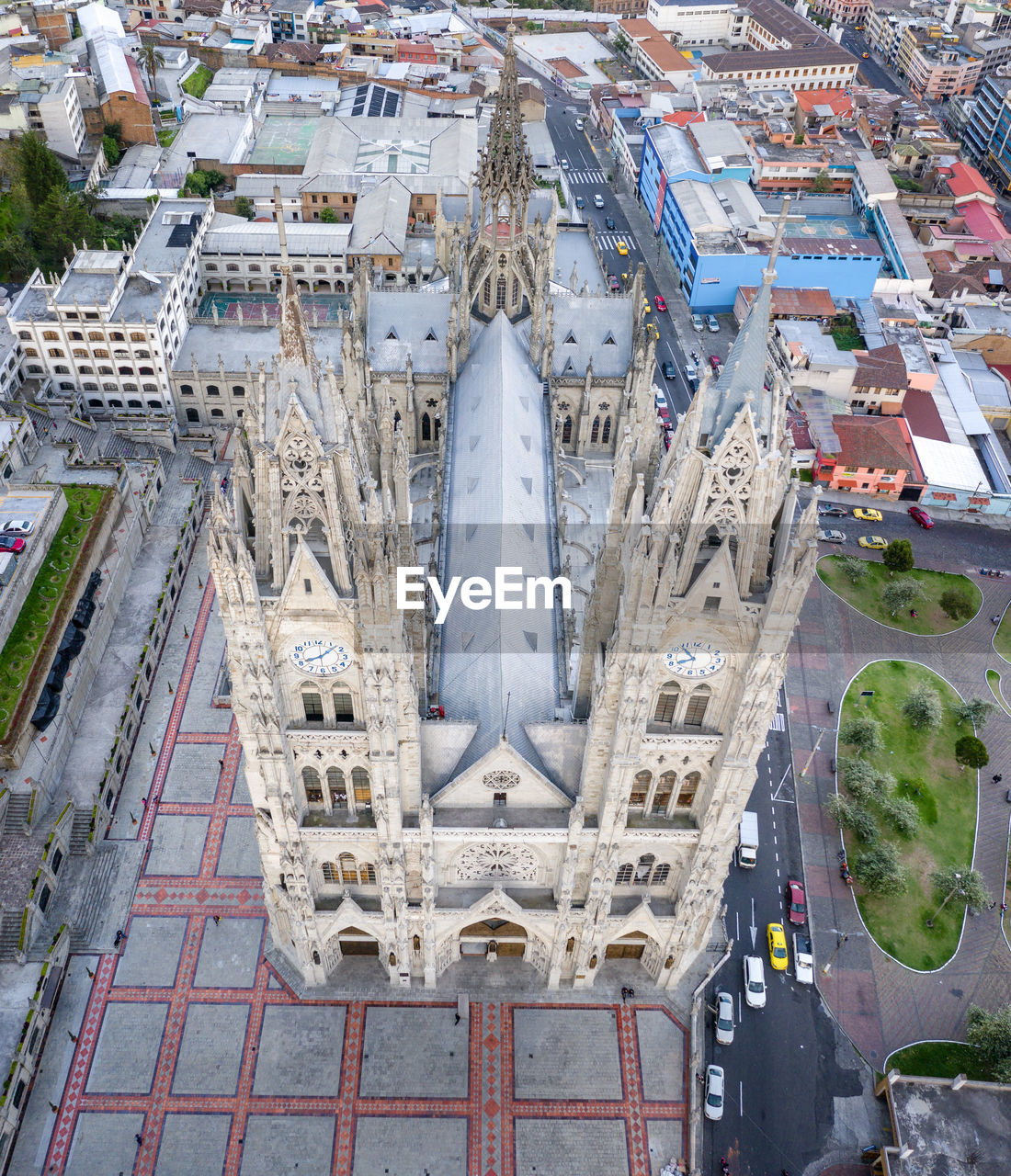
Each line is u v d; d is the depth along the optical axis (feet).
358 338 407.44
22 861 339.16
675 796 269.85
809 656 458.91
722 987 336.90
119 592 439.22
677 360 635.66
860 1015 333.83
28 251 591.37
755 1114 305.94
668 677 237.66
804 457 548.31
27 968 317.42
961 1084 302.25
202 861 354.95
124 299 517.14
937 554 520.42
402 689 238.48
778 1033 326.85
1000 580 507.71
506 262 417.49
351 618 224.53
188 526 471.21
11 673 369.09
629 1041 315.99
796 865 376.07
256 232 632.79
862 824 373.81
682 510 208.44
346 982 325.42
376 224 646.33
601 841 271.69
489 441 358.43
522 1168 288.30
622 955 334.44
